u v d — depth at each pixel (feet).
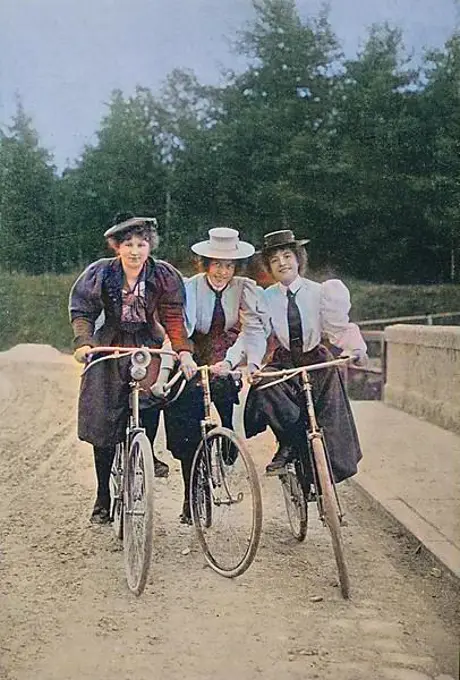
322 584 14.25
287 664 11.36
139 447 13.91
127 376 15.84
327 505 13.66
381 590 13.97
